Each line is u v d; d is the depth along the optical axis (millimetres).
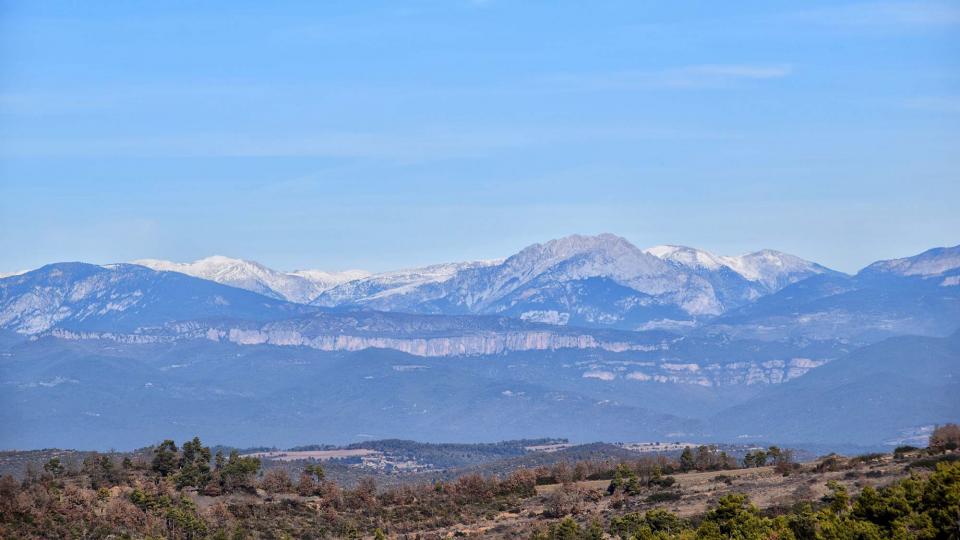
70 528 190750
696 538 163875
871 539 150125
